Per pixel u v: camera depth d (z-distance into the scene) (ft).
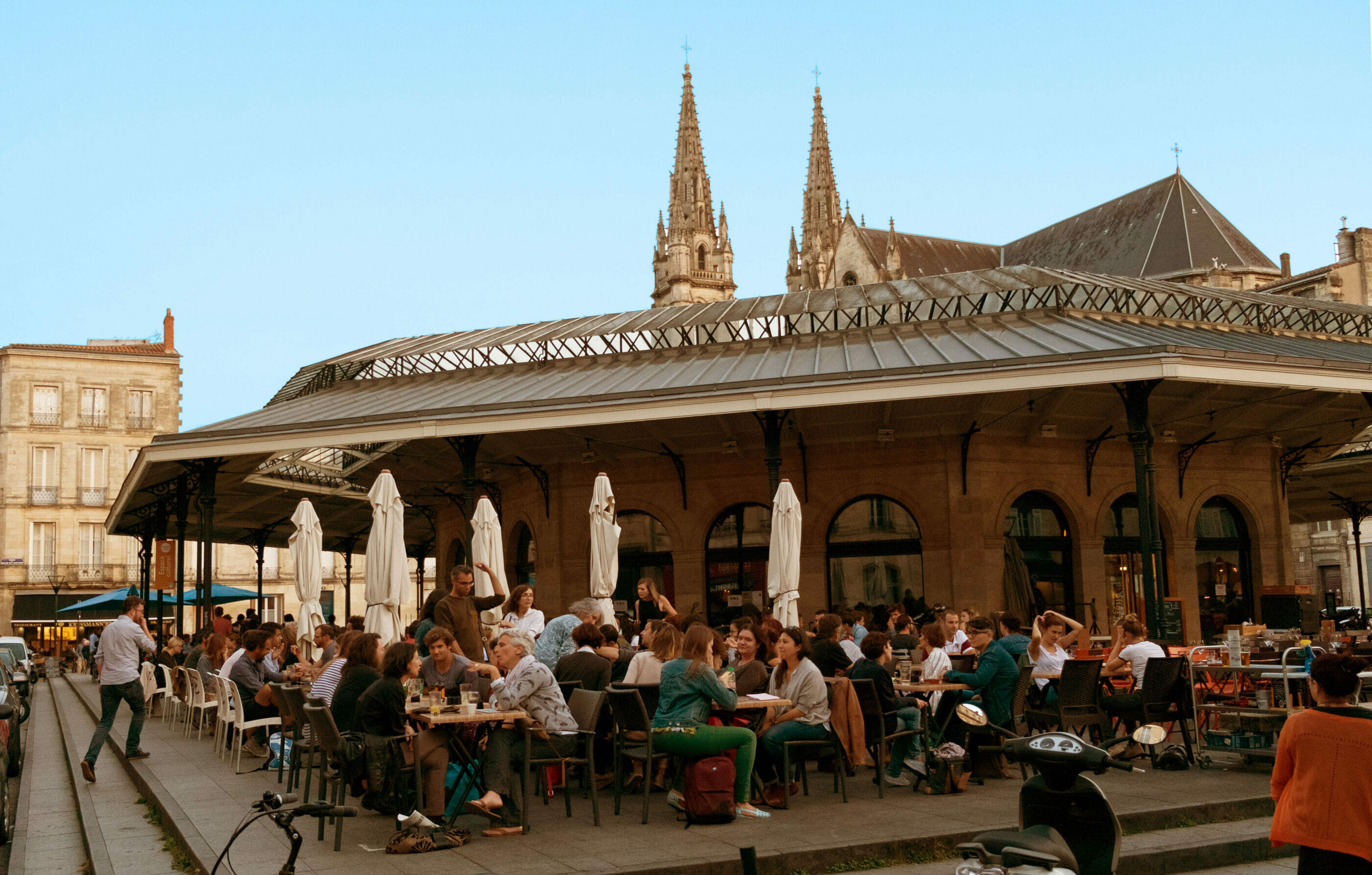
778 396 61.72
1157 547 58.44
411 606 199.93
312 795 33.83
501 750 27.76
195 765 41.93
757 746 31.63
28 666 100.83
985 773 35.12
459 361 85.35
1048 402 70.59
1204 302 78.54
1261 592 80.53
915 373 60.44
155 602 140.46
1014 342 67.26
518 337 89.76
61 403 189.26
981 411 71.46
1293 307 82.02
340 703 30.35
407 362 86.84
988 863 15.49
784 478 77.41
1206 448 81.97
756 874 15.74
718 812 28.43
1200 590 81.87
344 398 83.71
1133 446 58.85
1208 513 83.51
